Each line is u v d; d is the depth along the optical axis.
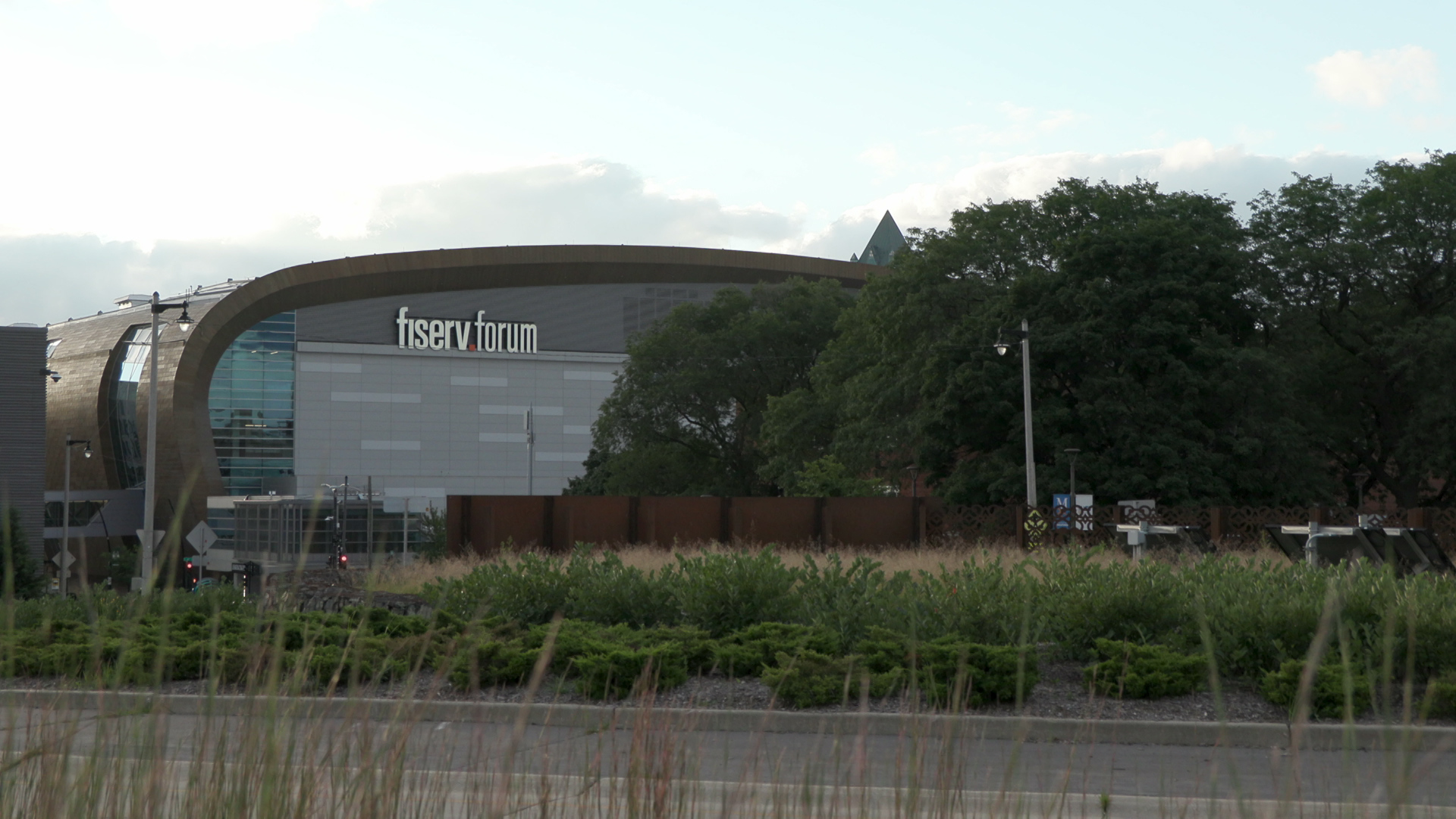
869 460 42.75
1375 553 14.67
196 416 95.75
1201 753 8.19
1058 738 8.67
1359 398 38.88
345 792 3.03
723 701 9.70
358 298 103.88
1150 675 9.81
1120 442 33.66
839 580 12.97
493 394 108.56
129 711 3.00
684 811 3.48
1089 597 11.09
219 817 2.91
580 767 4.23
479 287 108.62
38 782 3.07
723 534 34.59
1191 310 33.72
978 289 38.34
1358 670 9.02
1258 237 39.03
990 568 12.14
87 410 103.12
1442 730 6.21
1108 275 35.09
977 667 9.74
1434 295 37.69
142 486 100.00
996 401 34.38
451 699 9.42
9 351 52.56
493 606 13.53
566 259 110.44
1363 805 2.55
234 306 97.06
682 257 114.69
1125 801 6.32
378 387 104.12
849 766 3.67
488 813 3.27
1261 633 10.16
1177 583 11.48
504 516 34.16
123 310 114.12
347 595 14.33
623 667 9.84
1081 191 38.34
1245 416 34.09
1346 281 37.25
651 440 64.50
